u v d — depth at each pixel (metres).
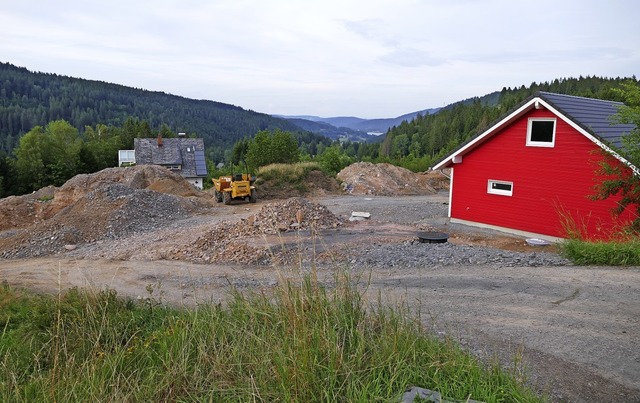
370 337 4.43
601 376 4.53
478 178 17.12
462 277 8.42
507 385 3.83
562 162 14.62
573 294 7.06
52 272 11.86
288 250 11.27
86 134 98.81
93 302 6.67
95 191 19.77
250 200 24.94
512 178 16.02
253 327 4.78
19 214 21.69
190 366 4.45
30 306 7.64
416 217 19.36
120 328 5.87
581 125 13.66
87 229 16.81
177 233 15.65
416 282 8.26
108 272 11.44
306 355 3.87
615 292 7.04
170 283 9.88
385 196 28.33
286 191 27.70
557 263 9.11
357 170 32.69
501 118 15.73
